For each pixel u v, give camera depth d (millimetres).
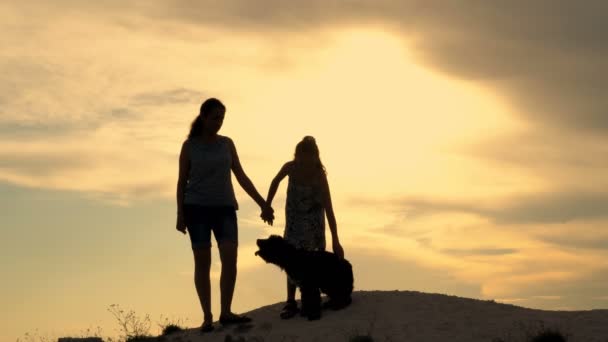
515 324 9719
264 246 10766
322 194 11141
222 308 10969
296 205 11148
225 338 10031
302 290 10742
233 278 10984
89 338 11430
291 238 11172
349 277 10945
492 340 9227
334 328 10055
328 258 10812
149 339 11023
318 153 11164
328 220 11133
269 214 11273
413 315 10281
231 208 10984
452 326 9805
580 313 10078
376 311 10625
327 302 11156
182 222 10914
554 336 8984
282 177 11273
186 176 10938
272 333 10203
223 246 10891
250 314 11578
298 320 10758
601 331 9219
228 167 10906
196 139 10867
